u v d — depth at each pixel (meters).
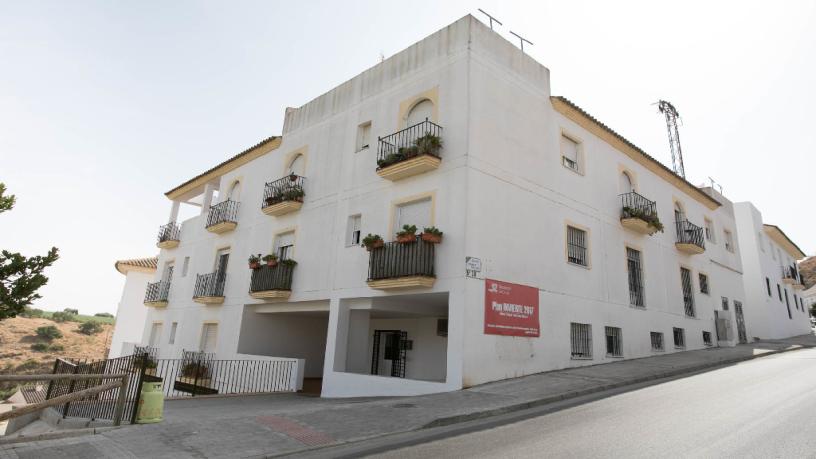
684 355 16.47
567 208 14.49
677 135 26.62
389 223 13.29
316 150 17.16
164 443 6.44
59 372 10.59
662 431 6.30
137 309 31.23
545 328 12.72
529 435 6.49
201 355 19.09
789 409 7.32
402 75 14.54
